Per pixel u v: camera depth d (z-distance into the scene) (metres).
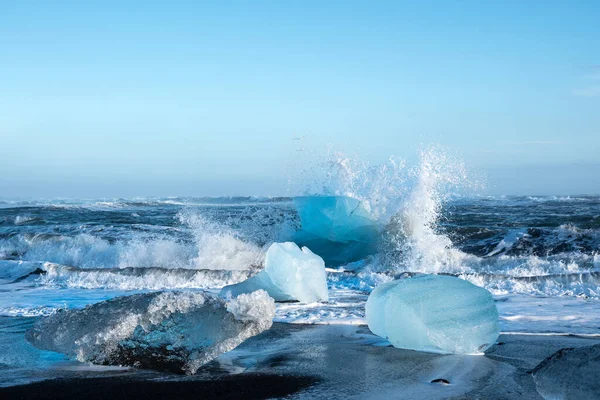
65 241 11.59
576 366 3.52
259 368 4.03
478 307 4.51
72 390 3.54
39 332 4.42
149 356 3.97
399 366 4.04
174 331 3.99
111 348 4.07
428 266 9.34
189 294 4.20
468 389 3.51
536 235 10.56
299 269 6.58
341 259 10.43
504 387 3.52
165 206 25.78
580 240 9.98
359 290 7.57
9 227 14.27
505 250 10.04
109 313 4.25
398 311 4.54
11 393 3.50
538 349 4.42
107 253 10.59
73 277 8.86
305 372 3.92
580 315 5.63
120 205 26.80
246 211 12.20
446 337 4.35
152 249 10.41
